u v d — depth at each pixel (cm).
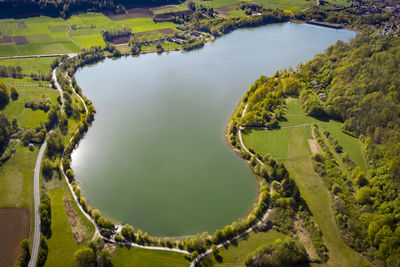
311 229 12019
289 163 15712
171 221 13288
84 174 15862
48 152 16538
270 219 12631
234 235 12056
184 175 15888
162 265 11044
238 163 16575
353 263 10838
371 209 12600
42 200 13125
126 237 12175
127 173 16038
